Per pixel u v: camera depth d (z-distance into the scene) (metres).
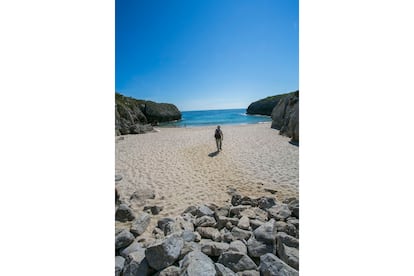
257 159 7.42
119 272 2.51
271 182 5.39
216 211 3.64
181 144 10.58
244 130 14.95
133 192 4.95
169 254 2.36
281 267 2.25
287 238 2.79
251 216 3.41
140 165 7.09
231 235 2.92
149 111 27.36
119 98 22.11
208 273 2.16
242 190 4.91
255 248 2.61
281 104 14.91
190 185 5.27
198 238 2.95
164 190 4.99
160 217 3.71
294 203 3.79
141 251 2.64
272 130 14.12
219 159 7.60
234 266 2.39
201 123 26.80
